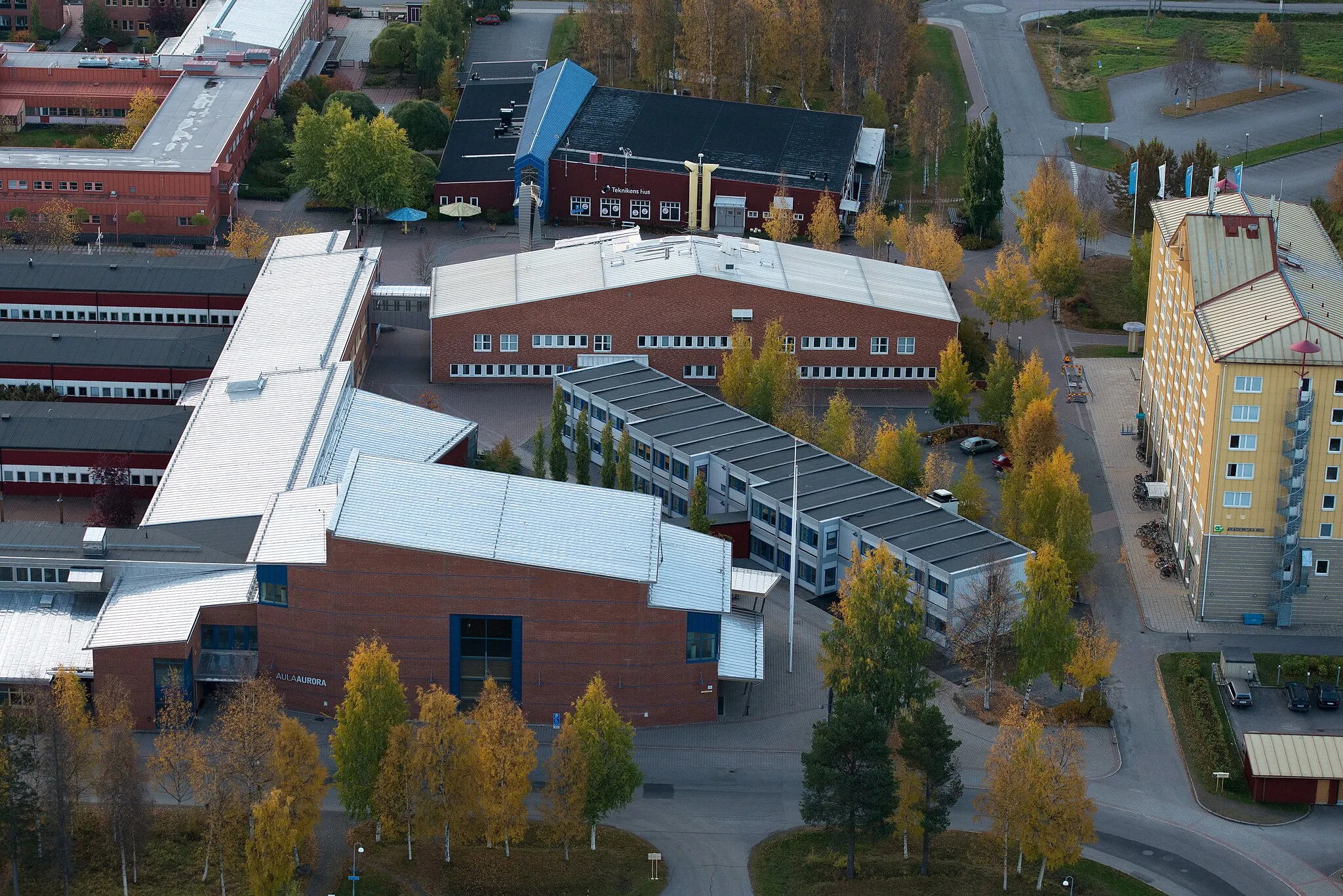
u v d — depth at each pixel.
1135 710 177.75
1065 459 196.50
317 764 148.88
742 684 179.88
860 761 147.62
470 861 151.75
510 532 171.00
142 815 145.75
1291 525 187.50
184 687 167.12
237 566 176.38
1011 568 185.00
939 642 186.88
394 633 169.50
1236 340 187.00
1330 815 163.75
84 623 174.38
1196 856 156.88
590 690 150.75
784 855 155.38
